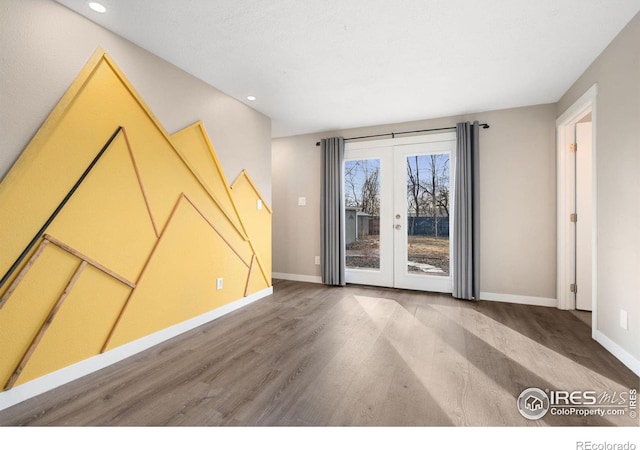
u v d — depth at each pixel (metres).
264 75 2.83
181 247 2.68
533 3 1.88
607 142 2.33
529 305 3.53
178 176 2.64
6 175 1.63
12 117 1.65
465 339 2.56
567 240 3.37
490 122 3.72
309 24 2.10
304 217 4.82
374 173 4.45
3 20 1.62
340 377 1.95
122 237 2.19
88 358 2.00
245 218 3.50
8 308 1.63
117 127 2.15
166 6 1.90
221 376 1.97
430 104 3.54
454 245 3.83
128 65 2.25
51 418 1.55
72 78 1.90
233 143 3.31
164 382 1.90
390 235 4.32
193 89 2.81
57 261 1.83
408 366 2.10
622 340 2.17
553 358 2.22
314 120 4.12
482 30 2.16
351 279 4.59
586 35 2.21
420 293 4.04
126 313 2.23
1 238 1.60
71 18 1.90
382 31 2.17
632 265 2.05
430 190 4.10
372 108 3.67
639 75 1.96
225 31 2.17
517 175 3.62
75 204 1.91
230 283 3.28
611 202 2.28
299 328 2.81
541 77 2.87
